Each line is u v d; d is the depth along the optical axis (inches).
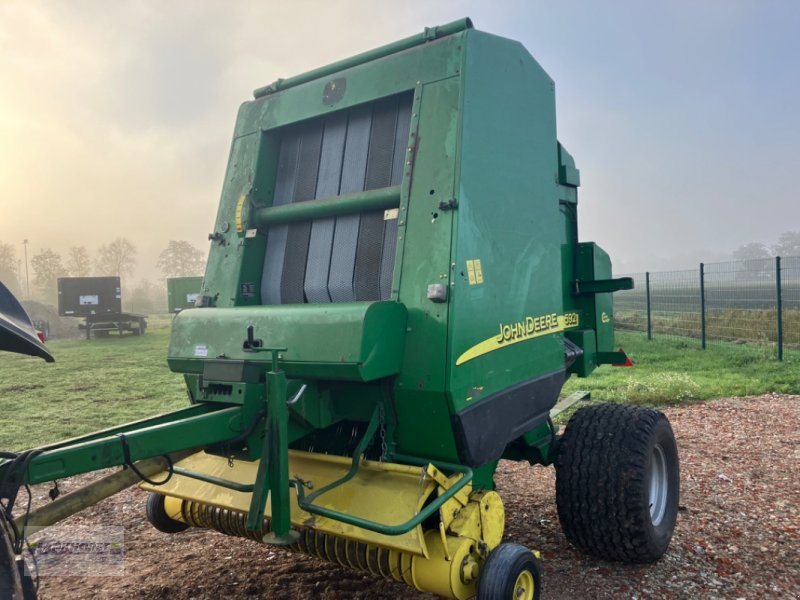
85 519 201.8
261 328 122.2
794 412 327.3
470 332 120.1
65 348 896.3
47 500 222.5
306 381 121.2
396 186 138.9
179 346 134.4
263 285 161.2
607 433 152.3
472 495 126.0
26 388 491.5
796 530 177.2
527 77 150.6
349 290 146.2
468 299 119.9
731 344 607.2
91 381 531.5
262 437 116.6
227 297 156.9
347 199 145.4
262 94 170.7
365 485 119.8
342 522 114.1
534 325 144.9
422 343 117.5
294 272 155.9
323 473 127.0
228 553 169.8
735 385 401.1
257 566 160.4
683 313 738.2
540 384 146.9
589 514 148.2
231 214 162.2
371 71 144.9
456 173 122.2
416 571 115.4
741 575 151.3
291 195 162.2
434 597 139.7
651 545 148.8
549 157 157.6
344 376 111.1
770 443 268.2
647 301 698.8
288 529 107.6
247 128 167.6
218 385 119.3
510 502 204.4
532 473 237.8
